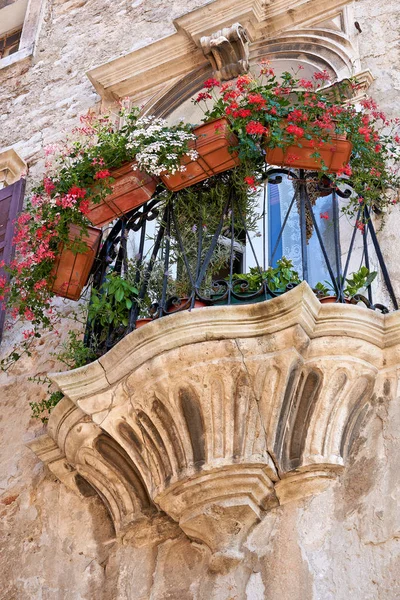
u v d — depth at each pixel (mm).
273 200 7992
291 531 5848
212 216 6969
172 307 6441
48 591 6426
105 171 6898
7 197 8945
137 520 6324
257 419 5961
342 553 5664
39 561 6609
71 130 9516
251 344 5992
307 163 6719
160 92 9000
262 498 5953
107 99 9406
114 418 6309
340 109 6828
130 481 6414
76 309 7957
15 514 6941
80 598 6289
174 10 10109
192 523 5984
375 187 7027
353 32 8508
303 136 6605
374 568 5543
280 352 5973
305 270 6367
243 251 7684
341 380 6094
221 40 8656
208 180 7020
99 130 7508
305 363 6047
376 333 6152
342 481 5953
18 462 7223
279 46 8773
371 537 5656
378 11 8594
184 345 6012
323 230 7531
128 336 6141
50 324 7402
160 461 6148
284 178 8031
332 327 6062
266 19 8977
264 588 5699
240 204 6992
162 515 6293
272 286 6402
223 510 5887
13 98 10289
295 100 8141
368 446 6035
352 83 7836
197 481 5926
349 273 7027
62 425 6578
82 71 10078
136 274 6918
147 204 7207
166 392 6059
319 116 6812
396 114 7672
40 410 7242
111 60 9367
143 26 10141
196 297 6352
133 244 7922
